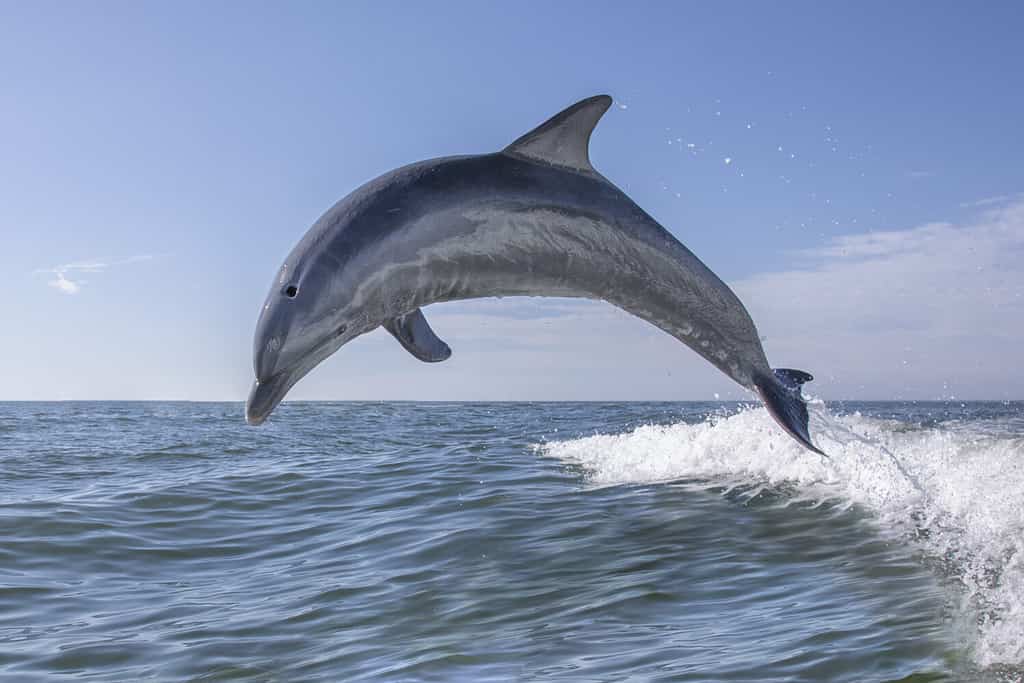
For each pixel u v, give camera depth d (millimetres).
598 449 16562
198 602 8258
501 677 5895
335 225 3617
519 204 3891
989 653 5699
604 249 4066
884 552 8430
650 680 5633
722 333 4430
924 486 10750
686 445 14883
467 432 26250
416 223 3684
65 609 8117
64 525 11148
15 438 27109
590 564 8664
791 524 9758
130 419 42969
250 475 15375
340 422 35531
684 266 4254
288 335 3443
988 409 33750
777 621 6672
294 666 6445
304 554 10000
